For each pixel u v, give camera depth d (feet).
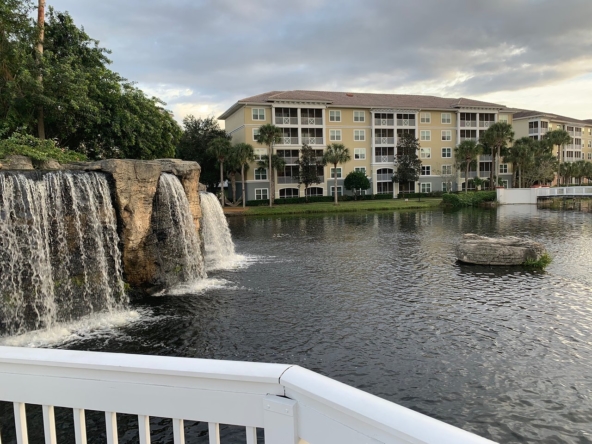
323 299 47.83
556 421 24.39
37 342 35.65
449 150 246.68
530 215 149.38
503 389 27.84
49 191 39.91
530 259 63.26
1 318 36.09
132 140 88.69
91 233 42.80
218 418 6.70
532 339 35.55
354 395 5.65
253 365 6.62
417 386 28.35
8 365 7.61
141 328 38.99
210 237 79.87
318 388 5.88
